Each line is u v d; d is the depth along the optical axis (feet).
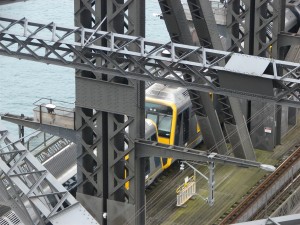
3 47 330.34
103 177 358.43
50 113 362.74
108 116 351.87
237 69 295.89
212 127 420.77
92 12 342.85
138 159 353.51
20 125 387.96
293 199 399.03
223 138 423.23
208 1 378.73
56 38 325.62
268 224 241.35
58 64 328.49
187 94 451.53
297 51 477.77
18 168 310.45
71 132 359.87
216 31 382.83
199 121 422.00
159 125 441.27
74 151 419.13
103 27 343.05
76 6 345.10
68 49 328.29
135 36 327.67
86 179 361.92
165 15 373.61
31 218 315.37
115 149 353.92
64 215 291.17
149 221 400.06
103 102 349.61
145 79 320.29
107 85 347.15
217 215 405.18
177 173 440.04
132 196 356.59
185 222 400.06
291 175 444.55
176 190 418.72
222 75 299.99
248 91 297.12
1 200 305.94
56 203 299.99
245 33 440.86
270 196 424.87
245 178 434.30
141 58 318.86
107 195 360.28
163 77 317.22
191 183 414.82
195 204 412.77
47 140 418.72
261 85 293.84
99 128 353.72
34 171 301.63
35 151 413.39
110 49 320.91
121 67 326.85
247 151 430.20
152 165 423.23
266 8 440.86
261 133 459.32
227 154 425.69
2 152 310.24
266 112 455.63
